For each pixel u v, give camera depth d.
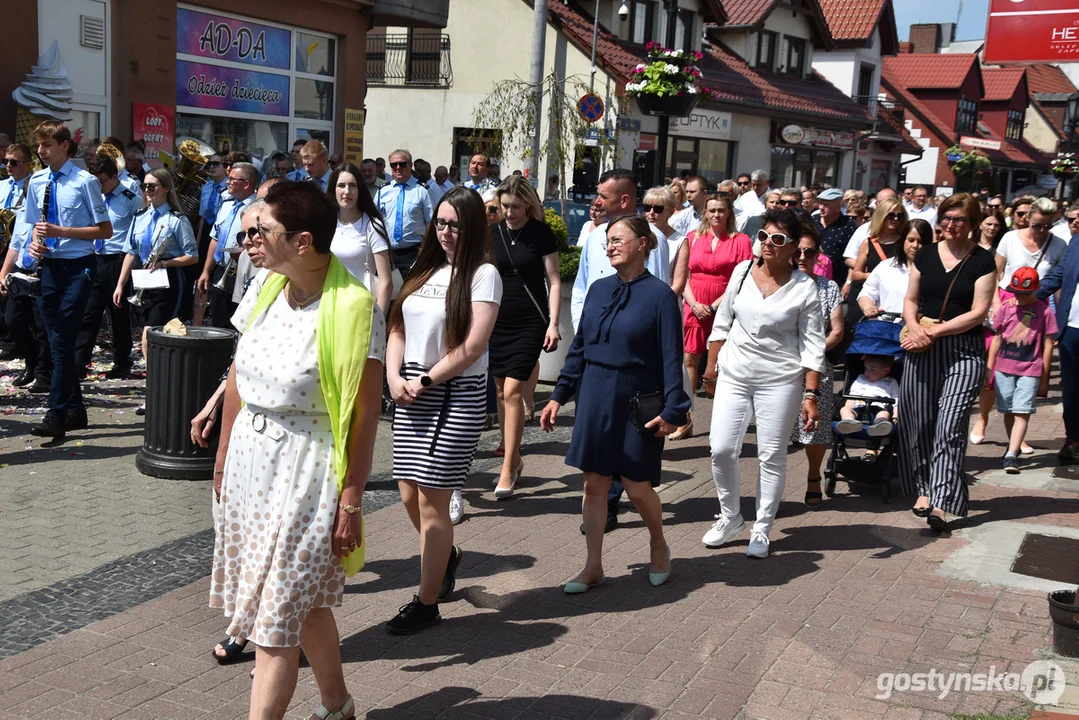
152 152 14.33
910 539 6.20
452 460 4.54
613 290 5.16
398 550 5.64
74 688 3.96
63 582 4.93
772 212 5.64
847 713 3.99
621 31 28.20
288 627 3.26
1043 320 7.96
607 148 22.67
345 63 17.94
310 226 3.19
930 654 4.54
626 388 5.09
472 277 4.57
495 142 22.28
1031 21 9.82
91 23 13.41
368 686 4.10
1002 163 52.22
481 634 4.64
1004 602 5.18
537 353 6.62
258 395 3.32
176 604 4.78
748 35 33.56
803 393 5.79
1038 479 7.71
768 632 4.75
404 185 10.31
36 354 8.99
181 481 6.57
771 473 5.79
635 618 4.87
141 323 9.01
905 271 7.48
